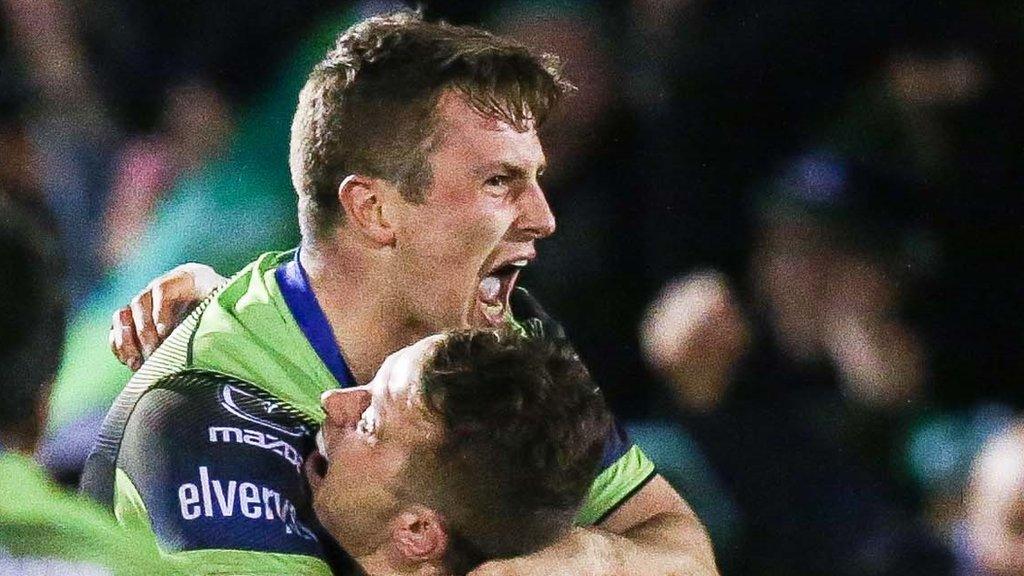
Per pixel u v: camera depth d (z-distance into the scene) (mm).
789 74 21578
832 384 19922
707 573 10062
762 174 21312
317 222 9383
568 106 20375
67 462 13297
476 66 9141
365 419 8930
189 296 10227
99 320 17000
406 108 9117
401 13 9617
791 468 18172
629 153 21016
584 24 20625
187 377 9391
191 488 8984
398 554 8922
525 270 20250
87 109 21172
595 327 20219
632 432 18328
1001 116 21719
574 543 9266
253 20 21672
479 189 9172
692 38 21500
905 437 19922
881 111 21562
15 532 6797
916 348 20344
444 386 8711
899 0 21750
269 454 9148
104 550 6883
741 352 18484
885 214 20766
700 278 18766
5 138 19250
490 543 8875
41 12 21109
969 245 21359
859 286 20219
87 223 20656
